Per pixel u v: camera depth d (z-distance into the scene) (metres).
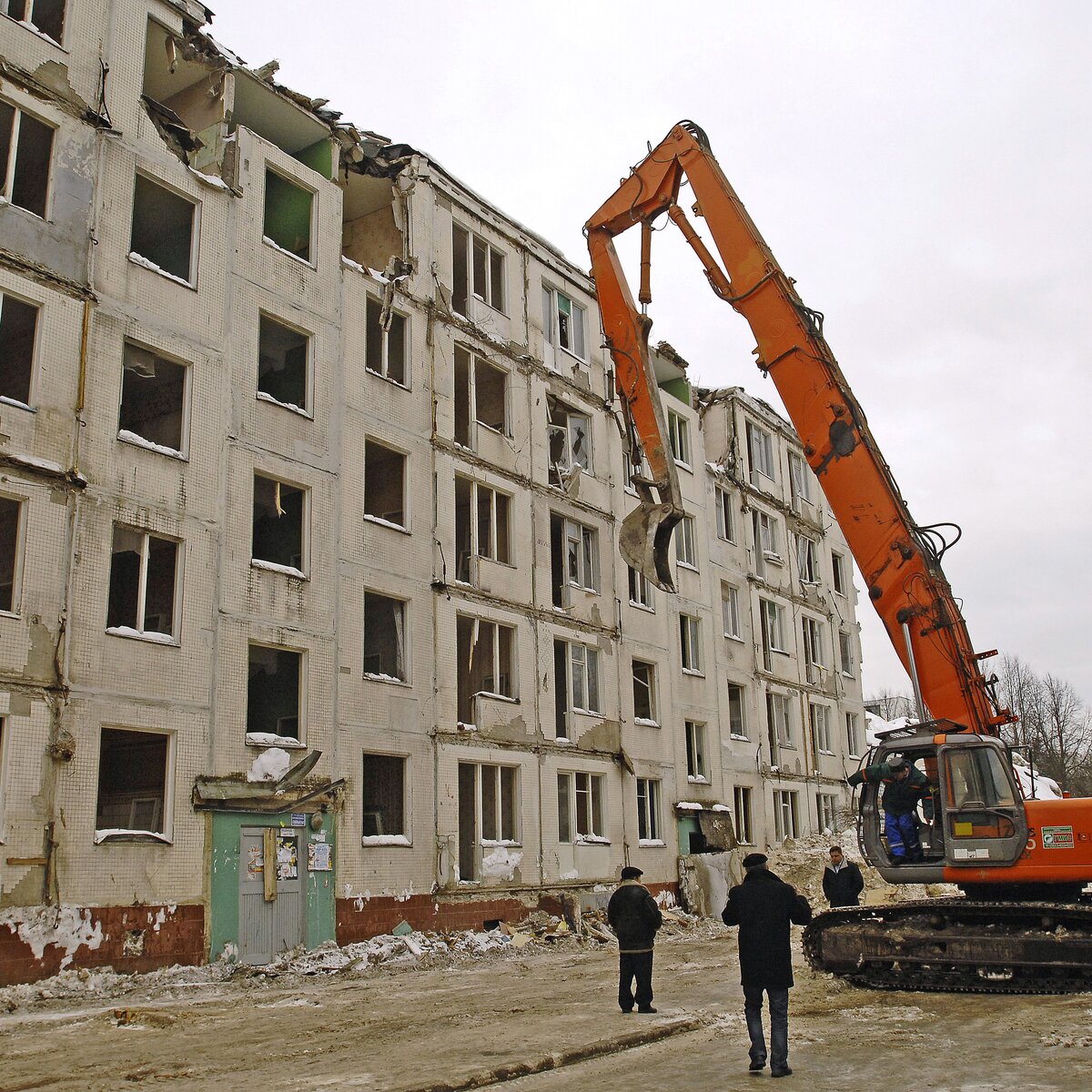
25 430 17.25
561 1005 13.73
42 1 19.58
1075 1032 10.86
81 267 18.58
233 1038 11.69
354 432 23.56
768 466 43.34
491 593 26.41
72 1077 9.56
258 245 22.11
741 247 17.33
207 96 22.48
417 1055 10.27
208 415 20.34
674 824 31.64
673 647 33.66
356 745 21.98
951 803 14.34
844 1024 11.76
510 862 25.05
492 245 29.16
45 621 16.91
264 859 19.56
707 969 18.17
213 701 19.28
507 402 28.59
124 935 17.05
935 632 14.87
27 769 16.27
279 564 22.44
